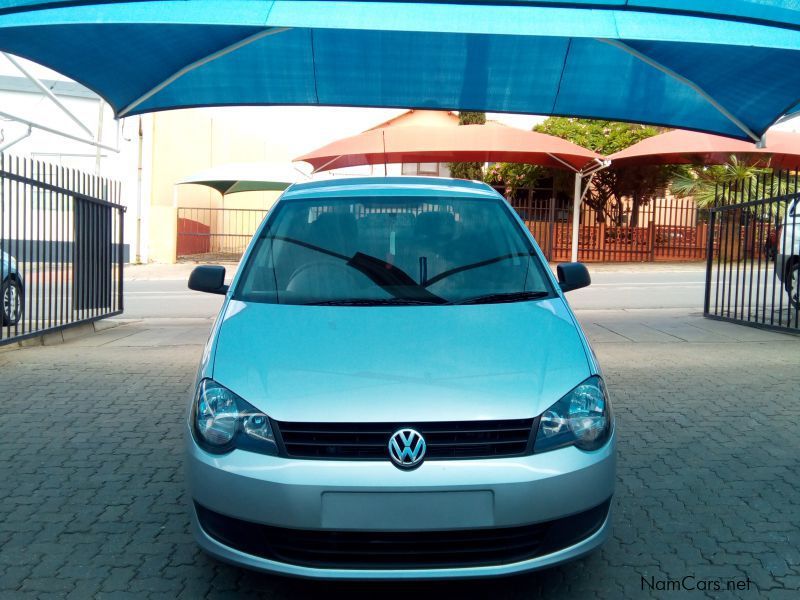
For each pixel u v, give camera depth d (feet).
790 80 23.68
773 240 33.96
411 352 10.65
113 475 14.99
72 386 21.70
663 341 27.96
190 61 25.95
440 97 31.14
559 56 26.40
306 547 9.47
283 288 13.06
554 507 9.46
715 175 71.56
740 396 19.89
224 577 11.10
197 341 29.63
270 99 31.14
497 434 9.59
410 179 16.44
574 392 10.21
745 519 12.84
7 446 16.62
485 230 14.53
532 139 62.59
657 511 13.17
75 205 32.01
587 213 80.59
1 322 26.45
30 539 12.25
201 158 87.45
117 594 10.57
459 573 9.32
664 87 28.12
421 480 9.23
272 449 9.57
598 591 10.63
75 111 69.77
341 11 16.66
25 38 21.49
